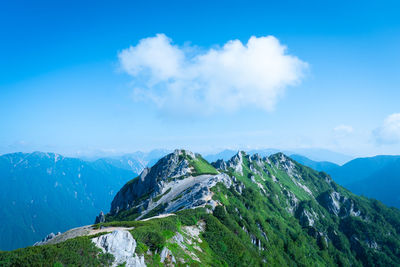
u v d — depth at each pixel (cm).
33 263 4644
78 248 5222
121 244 5750
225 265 8369
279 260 13275
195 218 10494
